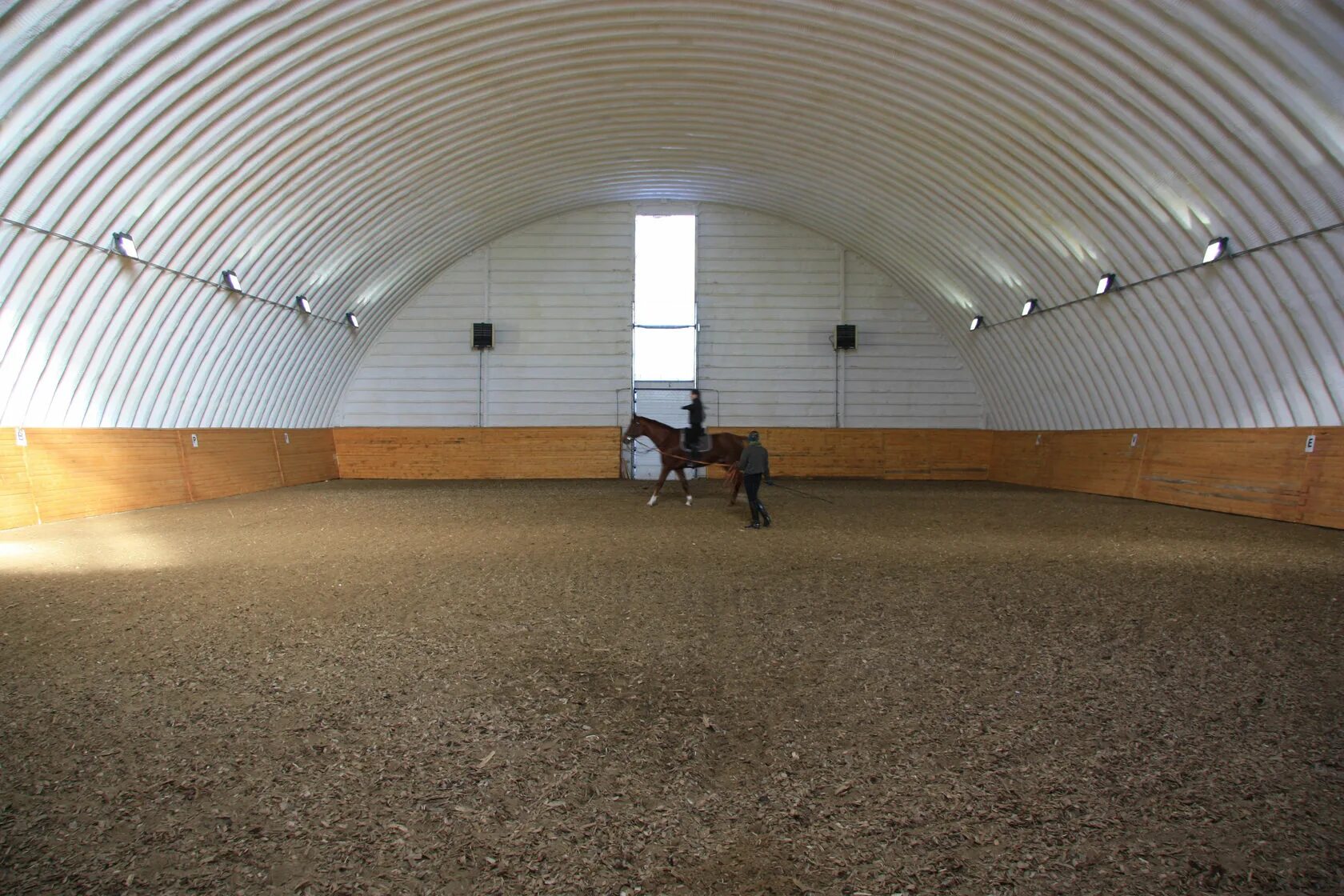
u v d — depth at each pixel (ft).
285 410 65.21
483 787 11.43
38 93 27.48
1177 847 9.87
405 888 9.05
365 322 69.67
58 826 10.27
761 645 18.22
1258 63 29.55
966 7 34.81
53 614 20.85
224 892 8.93
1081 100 37.68
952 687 15.46
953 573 26.66
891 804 10.97
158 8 27.81
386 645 18.13
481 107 48.24
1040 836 10.15
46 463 40.22
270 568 27.30
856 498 55.11
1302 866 9.46
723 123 55.21
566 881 9.22
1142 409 54.13
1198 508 47.85
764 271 75.10
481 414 74.74
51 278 35.50
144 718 13.84
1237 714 14.06
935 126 46.68
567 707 14.42
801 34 41.73
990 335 68.03
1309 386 40.47
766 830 10.32
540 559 29.12
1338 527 38.09
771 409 75.31
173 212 39.47
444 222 64.64
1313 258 35.94
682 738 13.10
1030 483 67.00
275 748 12.65
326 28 34.73
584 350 74.74
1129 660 17.11
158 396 48.19
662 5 38.99
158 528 38.01
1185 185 38.52
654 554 30.45
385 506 48.78
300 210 48.88
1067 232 49.14
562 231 74.54
